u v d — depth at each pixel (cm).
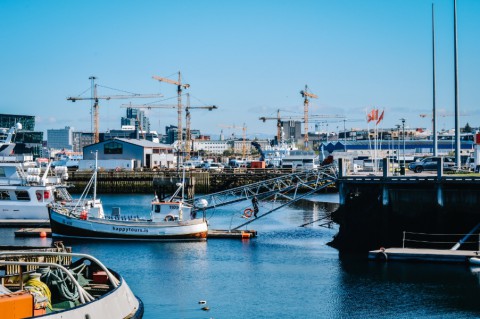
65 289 3297
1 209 9456
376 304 4572
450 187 6475
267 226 9175
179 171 17062
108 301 3164
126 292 3491
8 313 2620
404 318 4241
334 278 5378
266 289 5081
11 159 9662
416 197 6625
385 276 5350
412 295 4756
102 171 17012
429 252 5881
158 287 5188
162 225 7612
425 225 6575
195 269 5900
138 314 3503
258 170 17712
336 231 8544
